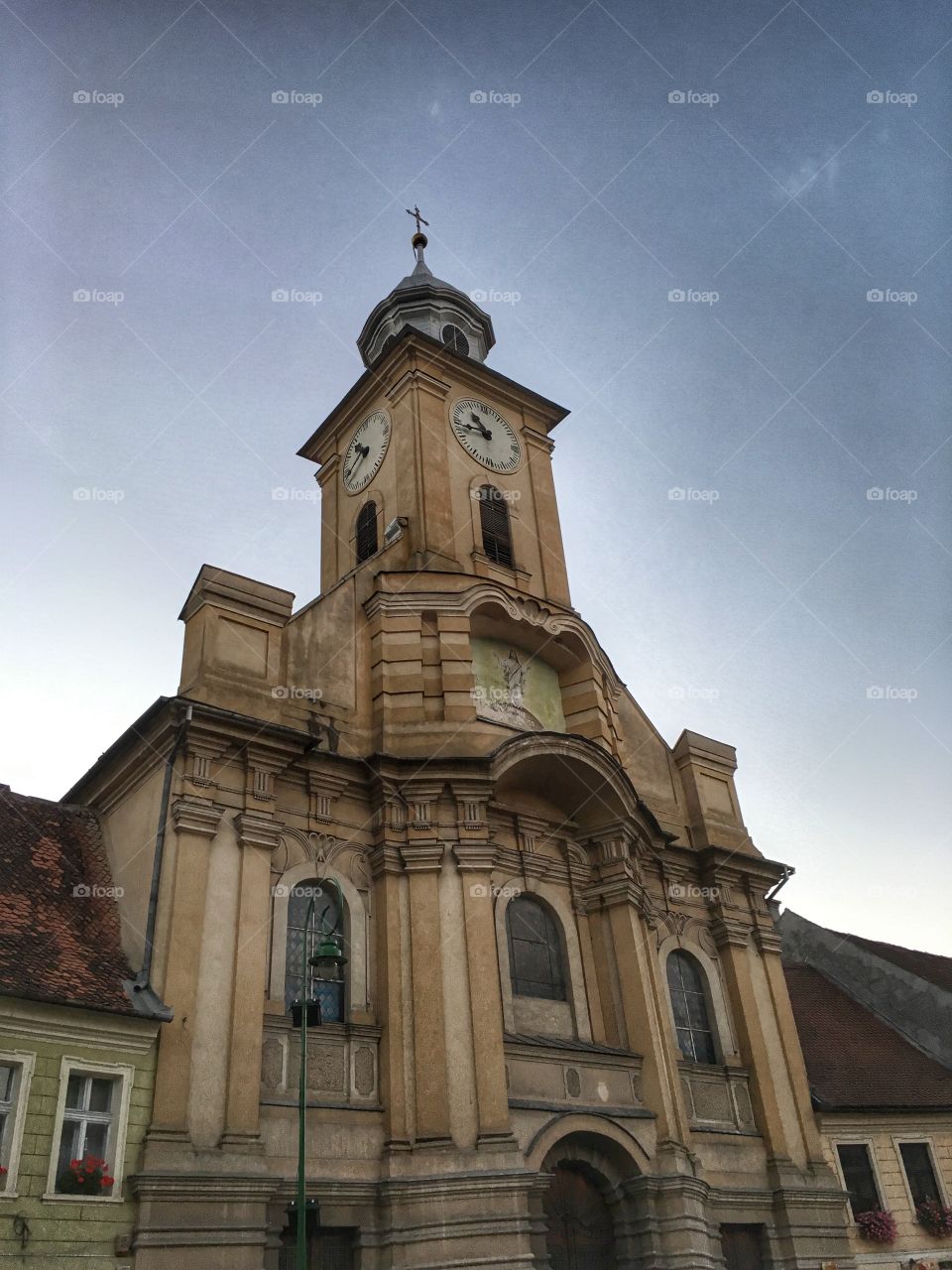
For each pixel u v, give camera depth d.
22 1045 16.41
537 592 30.34
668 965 26.67
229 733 20.97
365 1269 18.20
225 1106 17.89
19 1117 15.84
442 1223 18.38
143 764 21.50
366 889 22.12
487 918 21.95
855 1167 26.80
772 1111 25.50
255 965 19.31
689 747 30.53
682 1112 23.34
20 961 17.64
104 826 22.75
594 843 25.91
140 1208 16.25
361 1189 18.70
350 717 24.14
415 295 38.16
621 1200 21.53
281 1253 17.86
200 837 19.83
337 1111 19.27
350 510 32.25
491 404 33.31
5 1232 15.04
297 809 21.97
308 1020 17.06
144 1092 17.25
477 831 22.84
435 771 23.19
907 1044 31.52
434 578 26.72
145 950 18.78
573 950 24.45
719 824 29.61
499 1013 21.02
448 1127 19.56
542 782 25.56
